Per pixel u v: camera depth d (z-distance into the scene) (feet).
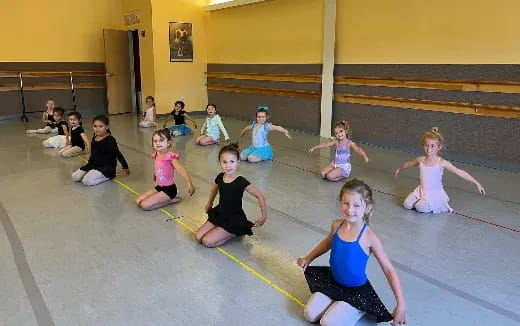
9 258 8.73
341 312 6.23
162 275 8.04
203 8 31.12
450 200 12.46
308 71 23.84
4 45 27.66
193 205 11.89
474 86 16.61
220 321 6.63
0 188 13.37
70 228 10.27
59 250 9.09
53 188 13.39
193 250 9.09
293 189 13.39
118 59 31.53
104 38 30.35
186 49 30.83
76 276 8.01
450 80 17.31
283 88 25.73
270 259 8.69
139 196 12.28
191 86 31.68
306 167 16.24
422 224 10.62
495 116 16.16
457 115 17.34
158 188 11.86
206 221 10.13
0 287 7.63
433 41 17.71
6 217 10.95
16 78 28.45
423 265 8.47
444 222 10.77
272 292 7.45
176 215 11.14
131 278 7.93
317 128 23.84
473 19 16.28
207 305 7.06
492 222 10.78
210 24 30.99
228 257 8.77
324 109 22.88
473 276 8.05
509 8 15.20
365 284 6.57
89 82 31.65
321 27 22.58
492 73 16.05
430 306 7.02
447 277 8.00
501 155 16.24
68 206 11.78
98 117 13.96
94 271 8.20
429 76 18.10
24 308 7.00
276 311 6.88
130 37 32.14
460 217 11.12
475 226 10.51
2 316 6.78
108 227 10.34
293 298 7.27
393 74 19.47
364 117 21.15
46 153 18.31
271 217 10.98
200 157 17.70
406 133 19.36
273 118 26.91
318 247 7.06
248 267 8.34
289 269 8.29
